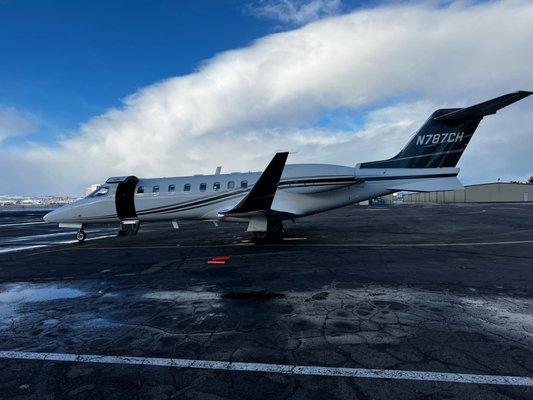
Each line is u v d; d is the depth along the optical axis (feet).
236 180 51.44
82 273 31.09
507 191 260.21
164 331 16.65
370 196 49.26
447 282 24.02
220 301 21.08
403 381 11.58
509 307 18.71
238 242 48.47
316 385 11.48
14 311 20.66
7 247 52.49
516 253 34.88
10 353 14.82
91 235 69.77
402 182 48.42
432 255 34.27
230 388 11.50
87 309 20.57
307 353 13.80
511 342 14.43
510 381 11.46
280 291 22.76
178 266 32.50
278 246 42.98
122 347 15.02
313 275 26.89
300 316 17.99
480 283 23.66
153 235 63.21
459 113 45.62
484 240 44.78
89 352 14.65
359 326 16.44
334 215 109.81
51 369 13.29
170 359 13.74
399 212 121.70
